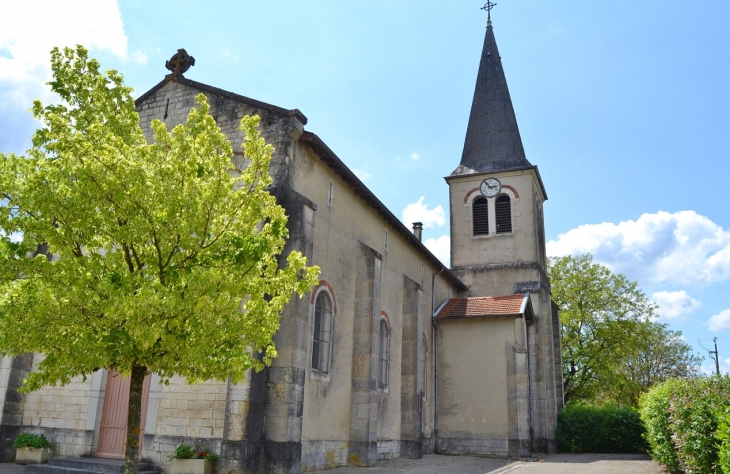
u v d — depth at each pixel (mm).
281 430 12156
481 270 29031
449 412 22672
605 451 24234
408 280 20750
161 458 12727
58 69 9227
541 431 24406
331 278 15617
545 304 27953
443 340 23594
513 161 30797
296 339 12688
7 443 14391
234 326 7977
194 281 7539
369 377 16094
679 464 12672
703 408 10062
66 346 7668
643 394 19453
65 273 7797
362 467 15391
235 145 14789
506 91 33062
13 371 14828
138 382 8039
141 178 7680
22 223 7762
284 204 13633
